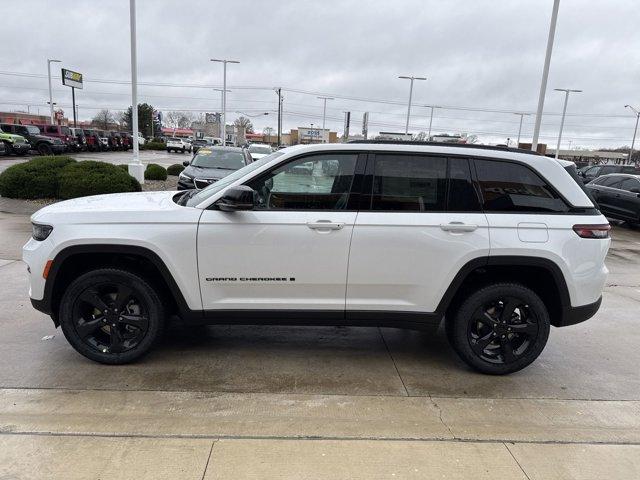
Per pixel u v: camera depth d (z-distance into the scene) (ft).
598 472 9.20
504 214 12.41
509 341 12.94
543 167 12.55
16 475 8.46
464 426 10.60
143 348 12.63
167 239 11.99
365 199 12.32
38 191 40.86
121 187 41.34
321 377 12.71
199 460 9.04
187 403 11.10
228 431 10.03
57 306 12.69
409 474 8.87
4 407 10.62
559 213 12.50
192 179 40.96
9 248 25.54
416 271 12.34
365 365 13.56
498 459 9.45
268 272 12.25
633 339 16.33
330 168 12.34
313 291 12.48
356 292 12.54
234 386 12.01
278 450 9.44
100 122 328.49
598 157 294.46
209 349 14.21
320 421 10.56
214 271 12.22
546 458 9.56
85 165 42.11
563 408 11.59
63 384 11.75
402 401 11.62
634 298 21.58
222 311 12.51
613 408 11.69
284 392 11.82
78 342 12.54
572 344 15.74
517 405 11.65
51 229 12.08
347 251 12.18
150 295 12.38
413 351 14.69
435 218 12.23
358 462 9.16
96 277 12.21
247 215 12.03
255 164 13.37
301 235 12.07
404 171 12.39
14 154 91.97
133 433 9.82
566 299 12.55
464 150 12.53
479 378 13.01
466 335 12.85
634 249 35.70
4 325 15.20
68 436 9.64
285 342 14.98
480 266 12.35
